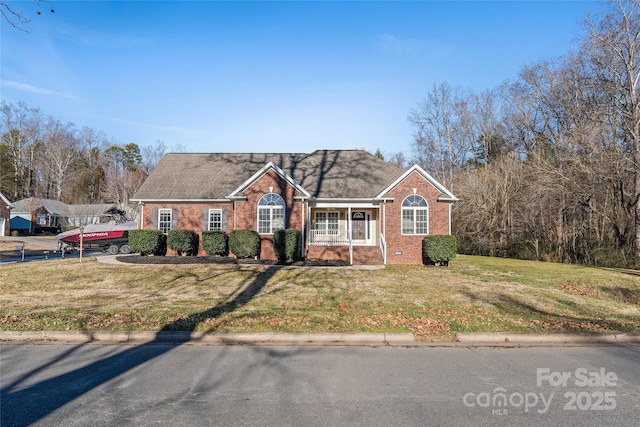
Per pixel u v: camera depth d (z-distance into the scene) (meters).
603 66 26.12
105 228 25.55
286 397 4.70
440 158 44.69
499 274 16.44
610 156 23.47
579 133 25.05
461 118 42.78
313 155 25.62
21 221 51.66
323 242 21.81
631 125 24.61
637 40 24.84
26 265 17.02
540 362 6.19
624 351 6.88
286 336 7.27
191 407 4.39
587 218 26.08
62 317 8.24
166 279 13.64
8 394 4.74
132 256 20.00
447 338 7.46
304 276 14.54
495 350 6.85
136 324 7.77
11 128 64.62
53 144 65.75
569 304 10.55
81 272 15.02
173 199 21.58
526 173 29.58
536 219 28.70
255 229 19.97
